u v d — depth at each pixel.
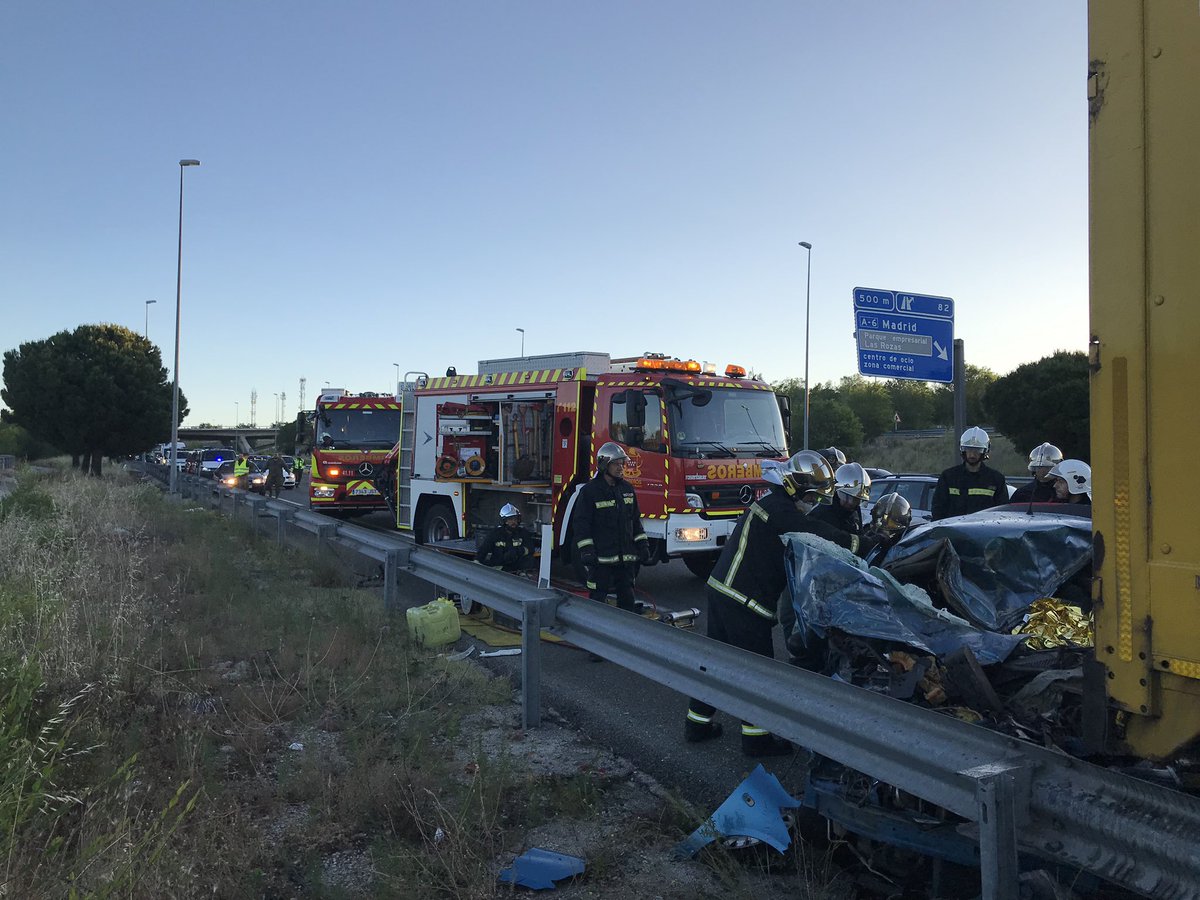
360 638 6.79
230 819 3.67
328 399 19.34
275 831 3.75
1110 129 2.52
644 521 9.72
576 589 8.87
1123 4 2.49
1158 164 2.38
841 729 3.12
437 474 12.03
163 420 38.12
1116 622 2.47
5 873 2.80
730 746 4.96
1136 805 2.19
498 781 4.04
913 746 2.81
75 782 3.77
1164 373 2.35
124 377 36.97
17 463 44.12
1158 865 2.11
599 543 7.59
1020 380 27.39
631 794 4.27
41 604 5.98
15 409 37.25
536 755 4.74
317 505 18.92
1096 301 2.54
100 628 5.92
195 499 22.38
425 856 3.47
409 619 7.06
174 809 3.66
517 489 11.09
